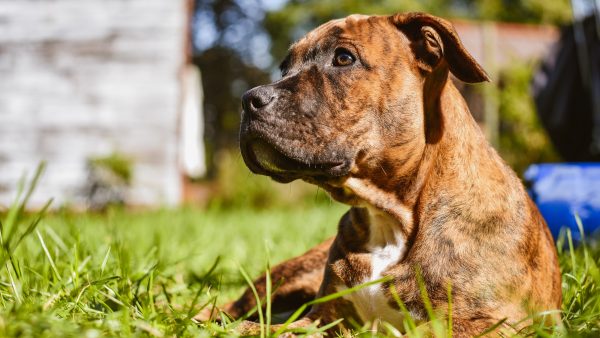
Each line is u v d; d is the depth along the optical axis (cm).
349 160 96
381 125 97
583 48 207
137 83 429
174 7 432
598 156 210
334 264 101
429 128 98
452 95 99
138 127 426
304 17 889
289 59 103
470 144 97
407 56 99
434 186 96
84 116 427
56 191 421
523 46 470
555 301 99
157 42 430
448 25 96
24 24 434
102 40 431
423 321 93
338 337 91
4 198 424
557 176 156
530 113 437
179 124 427
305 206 387
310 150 95
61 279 97
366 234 100
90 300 93
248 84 1100
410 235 96
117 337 78
